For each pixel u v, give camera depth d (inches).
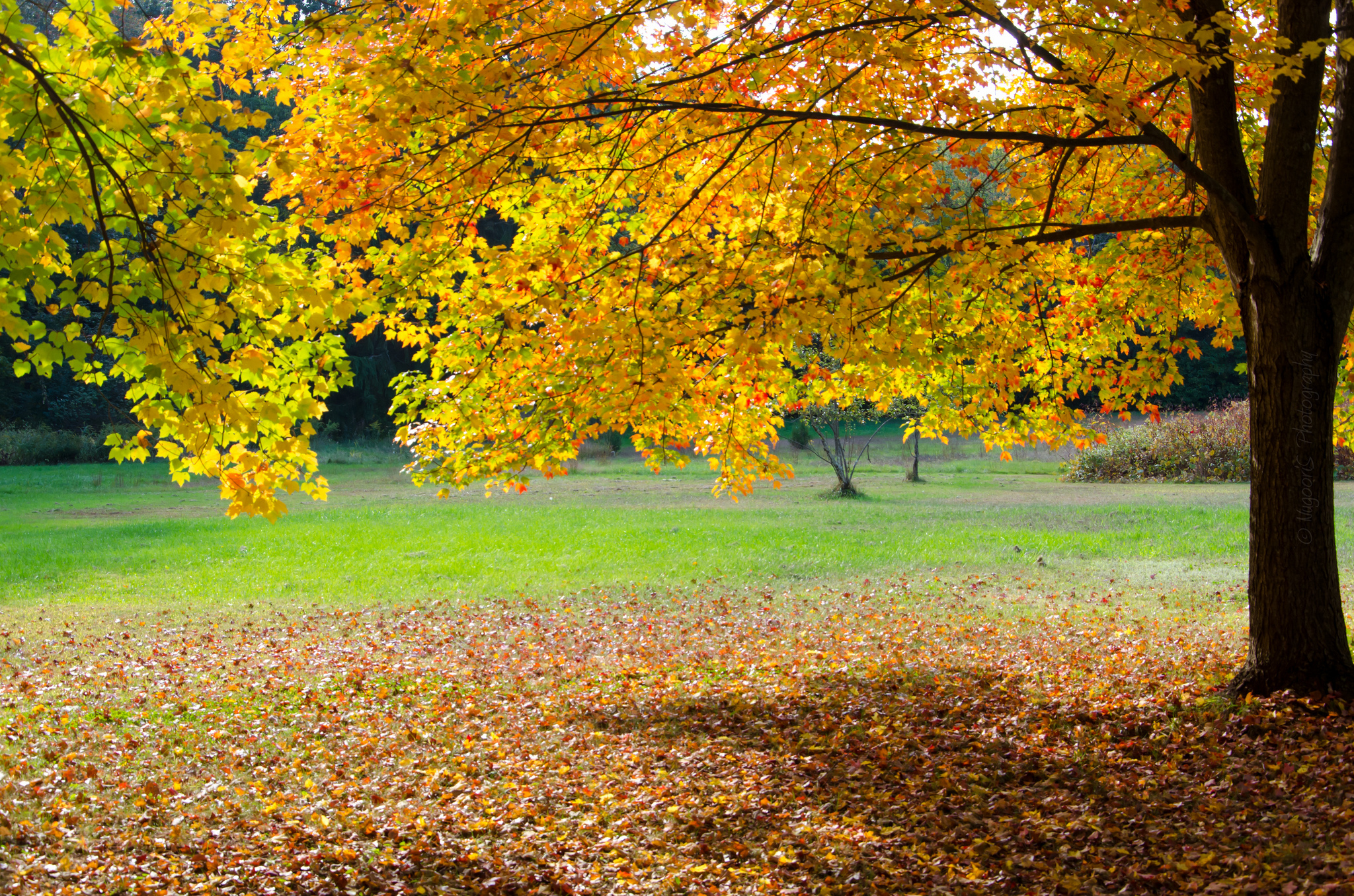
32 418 1529.3
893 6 216.4
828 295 217.0
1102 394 340.2
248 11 224.1
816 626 422.0
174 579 563.5
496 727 283.6
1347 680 237.0
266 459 195.6
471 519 826.2
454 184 231.3
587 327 234.7
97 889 174.1
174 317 165.5
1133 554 603.8
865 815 205.9
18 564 603.5
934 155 247.0
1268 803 197.0
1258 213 242.4
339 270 241.8
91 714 293.4
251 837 201.6
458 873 184.9
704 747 255.4
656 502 958.4
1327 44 196.1
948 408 327.9
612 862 189.5
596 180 264.4
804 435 1381.6
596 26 213.2
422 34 206.7
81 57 151.2
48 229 159.2
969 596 483.5
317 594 521.3
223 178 156.1
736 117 248.4
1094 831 193.0
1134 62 252.4
